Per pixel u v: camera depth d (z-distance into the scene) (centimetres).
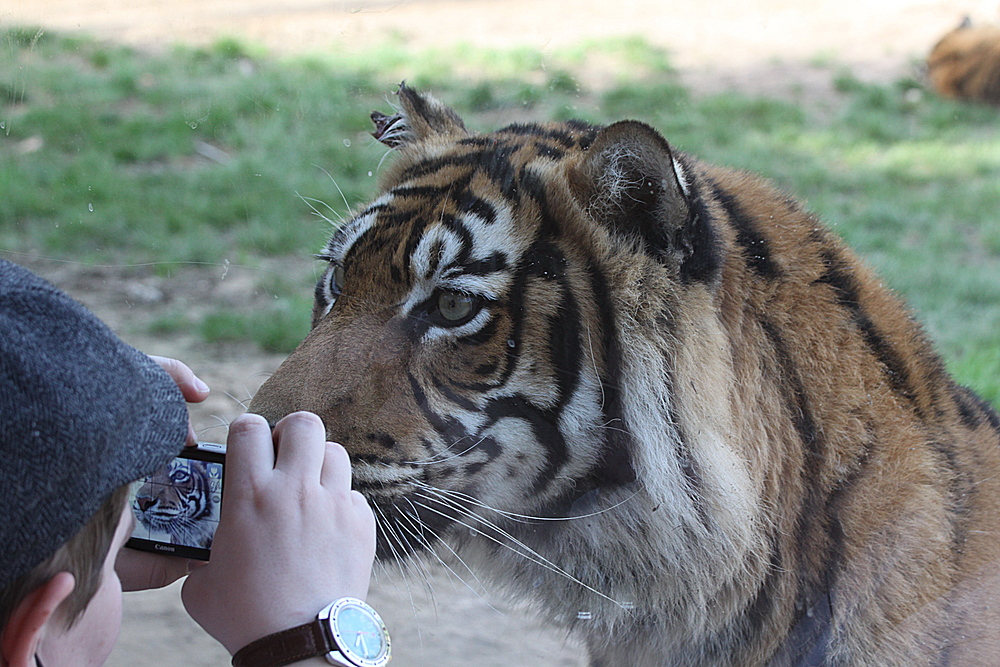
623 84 725
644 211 181
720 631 200
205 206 584
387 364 186
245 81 746
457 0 927
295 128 681
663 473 186
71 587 97
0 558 89
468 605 281
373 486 181
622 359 184
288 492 131
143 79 759
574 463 192
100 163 642
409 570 209
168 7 816
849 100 737
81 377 94
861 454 188
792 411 190
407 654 255
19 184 603
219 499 134
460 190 199
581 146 203
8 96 710
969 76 749
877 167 621
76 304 102
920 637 182
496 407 189
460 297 188
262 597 125
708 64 800
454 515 195
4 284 96
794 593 191
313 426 139
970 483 193
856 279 209
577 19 871
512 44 788
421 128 239
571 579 208
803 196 552
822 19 905
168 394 108
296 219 555
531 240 189
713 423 183
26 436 89
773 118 680
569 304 186
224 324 449
